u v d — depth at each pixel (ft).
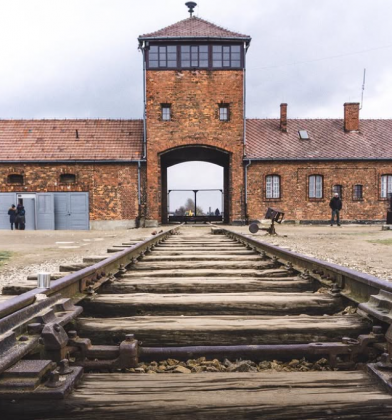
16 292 12.47
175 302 11.75
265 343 9.36
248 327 9.39
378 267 21.79
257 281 14.93
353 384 6.72
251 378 6.92
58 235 60.34
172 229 53.21
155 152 87.66
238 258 22.41
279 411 5.98
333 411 6.00
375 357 8.21
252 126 101.14
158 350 8.10
